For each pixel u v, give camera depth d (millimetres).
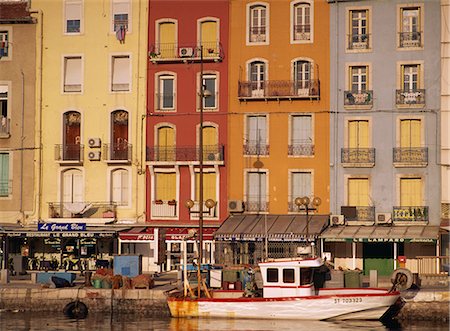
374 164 55594
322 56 56656
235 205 56812
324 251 55562
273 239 53750
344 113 56188
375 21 56031
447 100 54812
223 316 43719
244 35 57844
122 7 59375
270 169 57125
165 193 58438
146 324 43312
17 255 57281
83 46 59562
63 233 56375
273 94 57031
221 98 57938
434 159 54844
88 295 46906
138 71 58906
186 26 58562
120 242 56469
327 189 56281
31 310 47281
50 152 59500
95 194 58875
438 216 54688
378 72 55906
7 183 59656
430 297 43781
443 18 55062
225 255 55406
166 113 58438
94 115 59219
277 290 43656
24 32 60094
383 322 43250
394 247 53500
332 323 42594
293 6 57250
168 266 57281
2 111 60312
